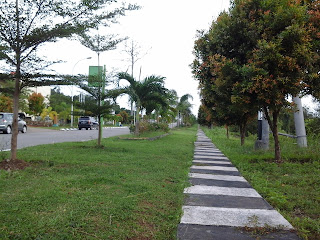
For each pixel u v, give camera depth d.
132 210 3.98
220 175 7.15
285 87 7.36
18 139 16.30
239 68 7.77
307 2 8.37
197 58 10.24
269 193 5.22
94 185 5.19
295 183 6.21
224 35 8.66
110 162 7.95
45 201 4.12
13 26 6.09
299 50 7.07
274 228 3.62
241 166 8.23
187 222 3.78
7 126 21.17
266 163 8.43
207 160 9.92
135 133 20.27
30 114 39.22
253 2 8.23
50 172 6.18
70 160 7.91
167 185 5.59
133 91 18.70
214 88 9.15
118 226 3.43
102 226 3.38
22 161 6.91
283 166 7.93
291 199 5.00
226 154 11.83
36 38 6.24
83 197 4.39
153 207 4.21
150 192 4.92
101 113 11.29
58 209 3.82
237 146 15.95
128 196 4.60
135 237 3.22
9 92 6.93
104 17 6.80
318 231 3.52
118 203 4.18
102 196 4.50
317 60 7.79
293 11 7.34
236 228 3.62
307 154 9.39
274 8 7.88
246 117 15.10
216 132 34.12
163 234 3.35
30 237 3.02
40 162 7.28
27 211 3.71
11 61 6.27
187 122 64.12
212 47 9.48
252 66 7.33
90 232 3.22
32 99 36.97
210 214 4.12
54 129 32.59
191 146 15.45
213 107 14.12
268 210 4.36
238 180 6.57
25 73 6.43
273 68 7.44
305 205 4.66
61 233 3.12
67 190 4.78
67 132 27.17
